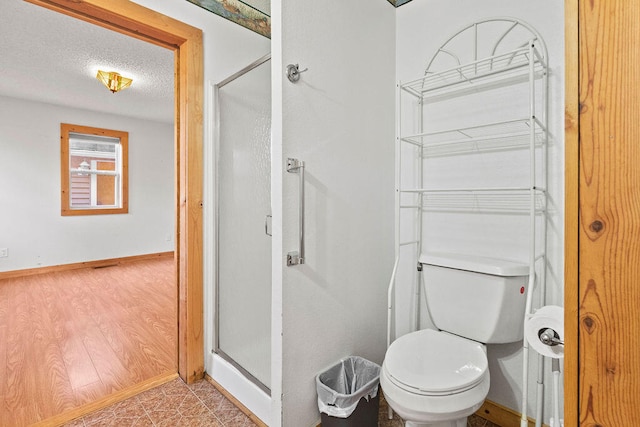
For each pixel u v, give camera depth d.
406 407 1.13
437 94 1.78
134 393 1.82
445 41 1.74
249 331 1.74
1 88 3.91
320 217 1.49
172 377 1.98
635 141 0.53
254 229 1.73
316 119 1.46
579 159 0.58
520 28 1.50
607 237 0.56
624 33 0.54
